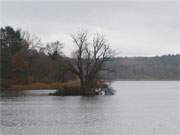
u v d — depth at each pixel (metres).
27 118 73.00
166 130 58.97
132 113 83.50
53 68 175.75
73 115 78.56
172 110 91.06
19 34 184.62
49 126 62.69
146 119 72.31
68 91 135.38
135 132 57.31
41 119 71.56
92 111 86.88
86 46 135.62
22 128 60.59
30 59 178.62
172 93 178.25
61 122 67.44
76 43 135.25
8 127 61.56
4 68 167.25
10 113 81.88
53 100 116.44
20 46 181.50
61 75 142.00
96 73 136.50
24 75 171.50
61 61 139.00
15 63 168.75
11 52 175.88
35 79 175.25
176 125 64.12
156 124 65.31
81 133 56.47
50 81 175.12
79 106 98.25
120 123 66.50
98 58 135.62
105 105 102.31
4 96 130.50
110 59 136.62
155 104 109.38
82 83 137.12
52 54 182.62
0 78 167.12
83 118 73.50
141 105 105.12
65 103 106.44
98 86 139.75
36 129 59.75
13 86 166.25
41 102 109.12
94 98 126.06
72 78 174.75
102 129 59.94
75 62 136.50
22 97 126.69
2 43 176.75
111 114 81.00
